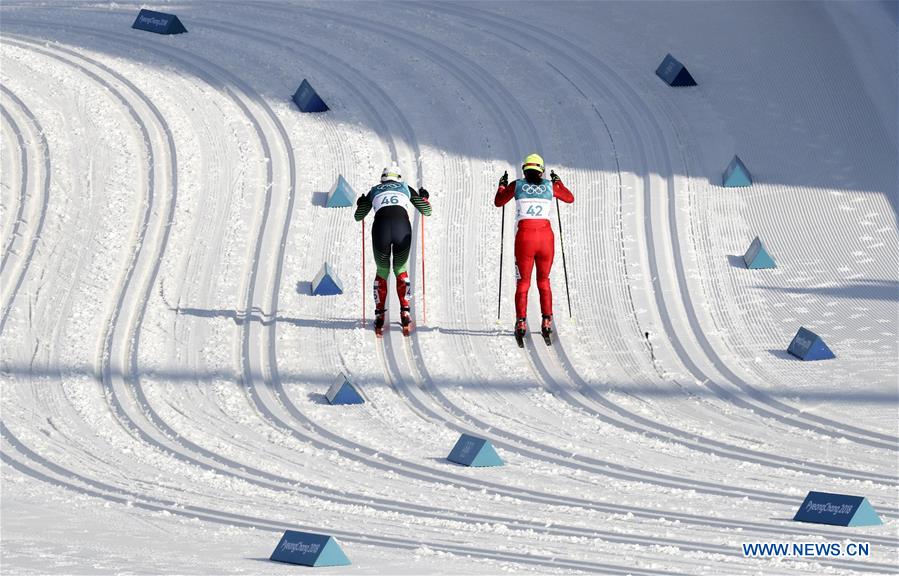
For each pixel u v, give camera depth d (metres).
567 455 37.09
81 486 34.41
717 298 49.66
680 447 37.66
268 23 80.81
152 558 24.06
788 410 40.22
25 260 53.47
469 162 61.69
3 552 23.94
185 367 45.59
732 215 56.00
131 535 27.45
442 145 63.44
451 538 28.36
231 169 61.47
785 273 51.41
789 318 47.75
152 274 52.75
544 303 46.62
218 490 33.97
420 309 49.88
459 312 49.72
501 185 47.34
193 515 31.02
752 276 51.28
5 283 51.69
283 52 75.56
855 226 54.53
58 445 38.72
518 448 37.88
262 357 46.34
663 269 51.94
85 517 29.91
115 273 52.88
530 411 41.59
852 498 30.05
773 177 58.91
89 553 24.25
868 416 39.25
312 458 37.41
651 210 56.41
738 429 39.06
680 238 54.12
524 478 34.78
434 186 59.50
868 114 63.31
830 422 38.91
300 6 84.12
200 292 51.41
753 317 48.06
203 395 43.44
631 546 27.64
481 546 27.45
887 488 33.28
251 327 48.41
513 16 79.75
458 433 39.72
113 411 42.41
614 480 34.50
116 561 23.31
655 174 59.50
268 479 35.22
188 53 75.31
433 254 54.00
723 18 75.75
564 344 46.66
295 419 41.38
